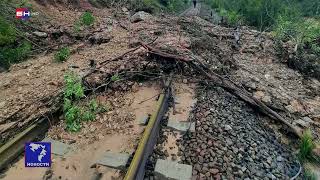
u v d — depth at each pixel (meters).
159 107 6.34
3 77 7.73
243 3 26.98
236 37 13.89
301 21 20.69
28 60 8.93
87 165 4.98
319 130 7.51
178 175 4.75
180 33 11.80
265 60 12.12
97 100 6.80
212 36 13.63
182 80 8.00
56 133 5.72
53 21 11.80
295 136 6.95
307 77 11.16
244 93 7.92
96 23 12.83
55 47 9.94
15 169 4.79
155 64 8.17
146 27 12.68
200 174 4.86
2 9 10.27
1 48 8.70
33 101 6.46
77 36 10.85
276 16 23.72
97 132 5.82
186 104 6.97
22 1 11.61
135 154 4.81
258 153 5.80
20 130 5.58
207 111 6.71
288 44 13.82
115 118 6.21
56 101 6.41
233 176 4.97
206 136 5.79
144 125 5.99
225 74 9.12
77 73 7.68
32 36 10.04
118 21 13.87
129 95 7.15
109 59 8.38
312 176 5.81
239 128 6.41
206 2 42.38
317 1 31.00
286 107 8.15
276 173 5.42
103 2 17.28
